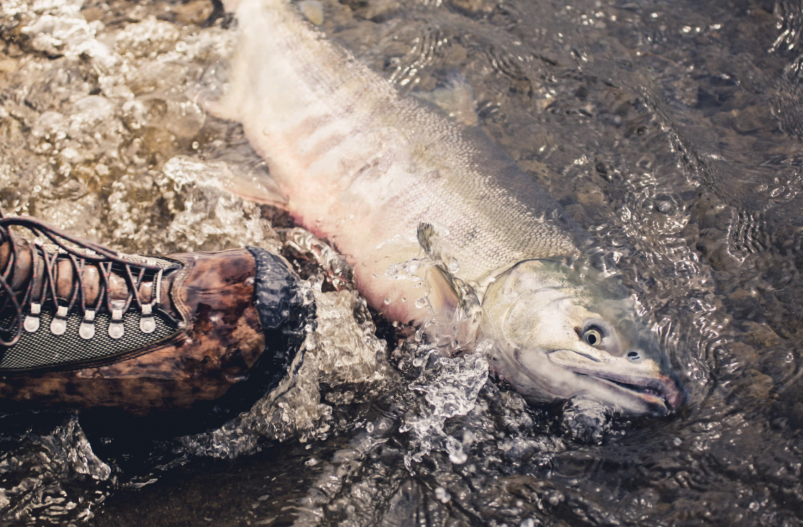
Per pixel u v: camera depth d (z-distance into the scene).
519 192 0.92
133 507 0.77
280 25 1.01
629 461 0.81
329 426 0.83
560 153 1.03
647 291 0.90
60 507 0.76
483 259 0.89
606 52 1.14
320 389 0.85
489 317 0.87
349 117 0.97
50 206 0.94
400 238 0.92
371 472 0.80
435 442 0.82
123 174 0.97
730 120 1.08
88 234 0.93
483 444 0.82
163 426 0.78
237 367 0.76
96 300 0.75
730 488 0.78
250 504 0.77
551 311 0.86
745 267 0.93
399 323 0.90
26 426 0.77
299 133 0.98
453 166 0.93
